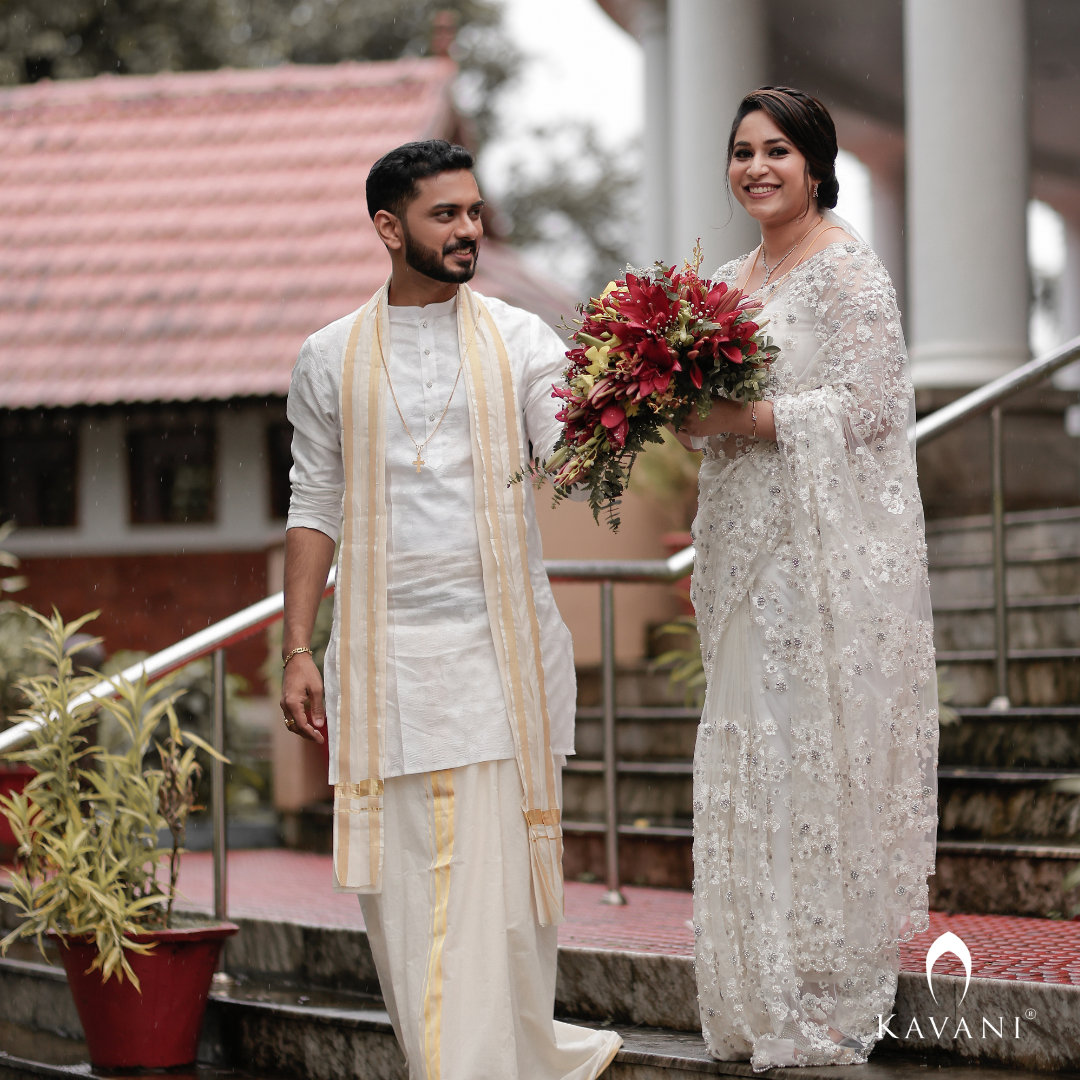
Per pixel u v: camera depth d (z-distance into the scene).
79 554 12.15
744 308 3.75
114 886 4.62
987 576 7.30
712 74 10.34
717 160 10.34
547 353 4.08
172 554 12.05
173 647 5.08
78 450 12.19
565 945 4.55
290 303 12.27
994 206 8.94
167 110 15.07
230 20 20.20
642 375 3.54
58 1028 5.43
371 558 3.90
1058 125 14.23
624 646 8.89
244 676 11.70
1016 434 9.11
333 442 4.05
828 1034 3.71
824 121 3.94
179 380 11.74
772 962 3.67
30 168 14.44
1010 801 5.21
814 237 3.95
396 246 3.92
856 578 3.72
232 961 5.43
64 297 12.77
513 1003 3.78
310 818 8.16
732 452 3.91
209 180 13.96
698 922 3.82
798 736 3.71
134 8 19.69
